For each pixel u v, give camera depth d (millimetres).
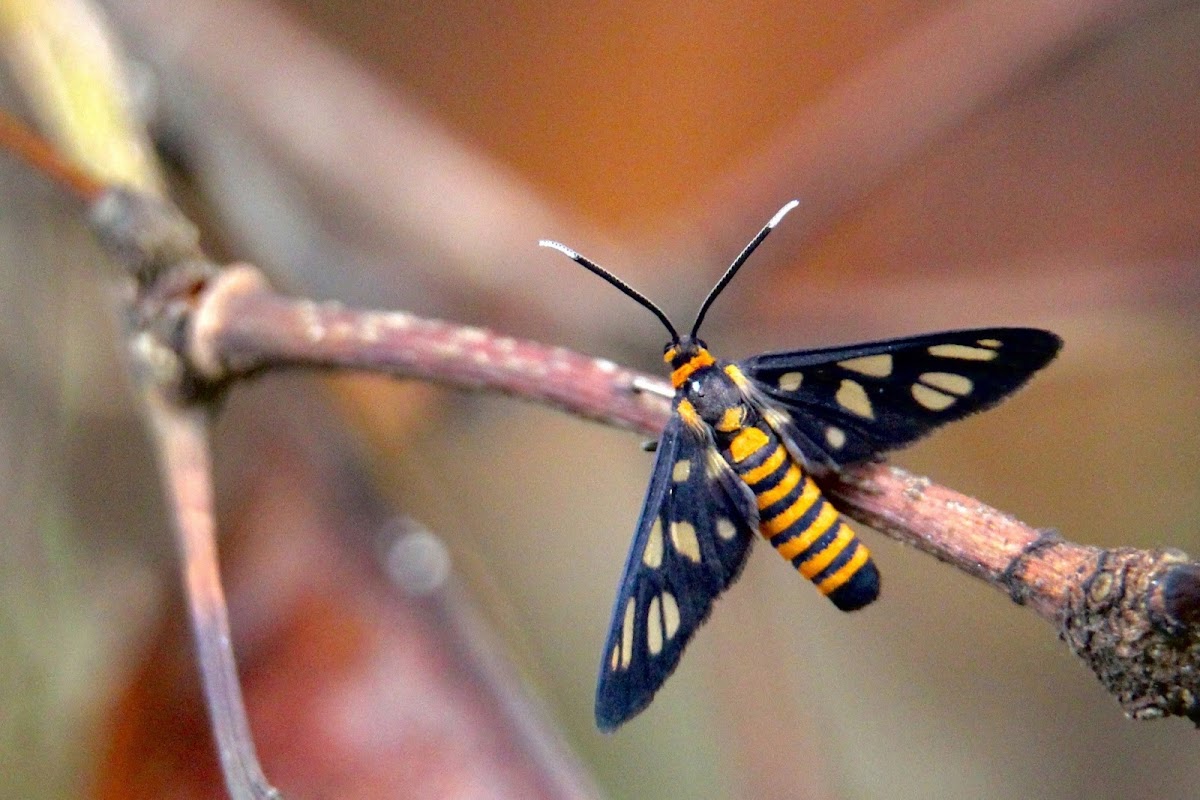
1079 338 264
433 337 230
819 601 280
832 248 269
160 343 234
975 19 262
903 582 283
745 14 271
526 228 268
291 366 234
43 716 247
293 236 265
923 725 276
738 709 251
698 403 232
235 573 243
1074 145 268
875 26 271
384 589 241
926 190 269
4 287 254
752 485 230
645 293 266
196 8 262
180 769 235
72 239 256
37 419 253
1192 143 266
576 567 280
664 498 232
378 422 253
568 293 266
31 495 251
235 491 248
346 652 238
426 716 236
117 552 251
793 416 232
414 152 267
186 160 260
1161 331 263
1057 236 266
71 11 246
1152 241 264
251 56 264
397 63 273
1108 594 213
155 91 259
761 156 268
